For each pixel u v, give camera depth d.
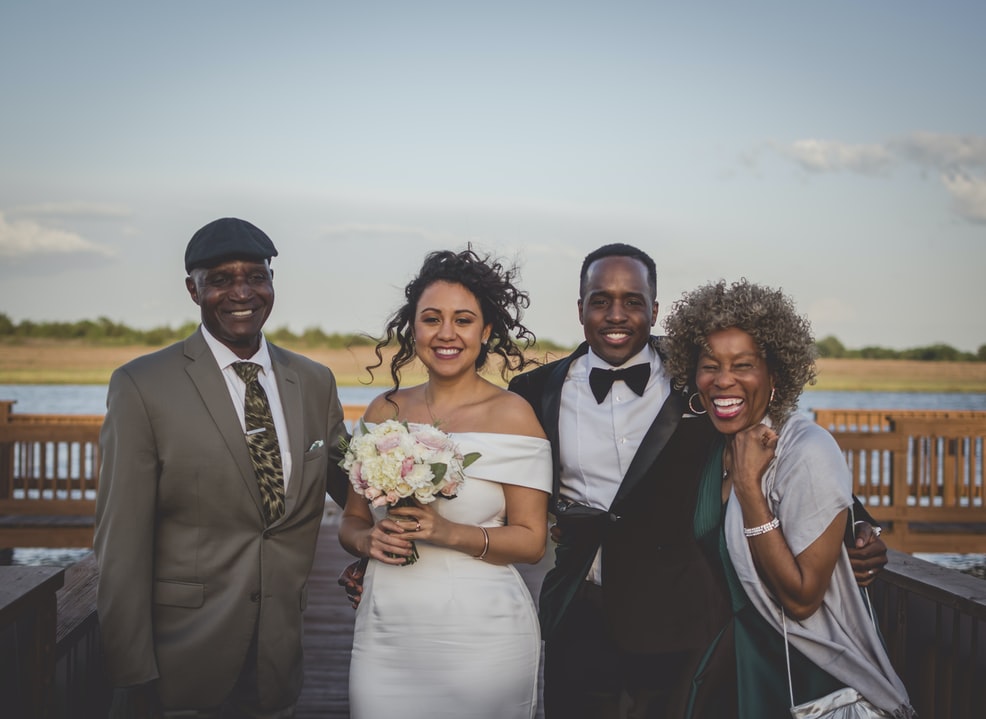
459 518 2.49
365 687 2.46
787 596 2.15
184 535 2.50
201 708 2.48
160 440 2.47
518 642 2.49
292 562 2.59
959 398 30.97
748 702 2.19
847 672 2.14
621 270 2.75
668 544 2.50
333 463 2.80
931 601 2.57
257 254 2.58
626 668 2.51
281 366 2.69
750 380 2.23
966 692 2.38
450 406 2.62
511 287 2.66
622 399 2.75
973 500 8.20
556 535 2.74
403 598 2.47
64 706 2.57
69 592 2.92
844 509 2.15
